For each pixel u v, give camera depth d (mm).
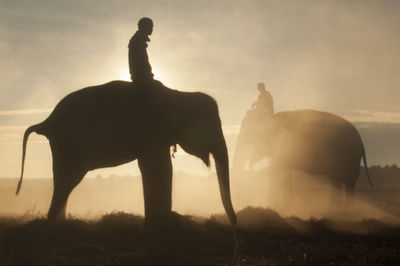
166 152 9852
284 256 7930
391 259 7594
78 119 10219
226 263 7504
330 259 7672
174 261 7617
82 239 8883
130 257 7699
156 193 9680
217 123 10102
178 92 10141
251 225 10094
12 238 8617
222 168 9984
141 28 10070
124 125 9938
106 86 10336
